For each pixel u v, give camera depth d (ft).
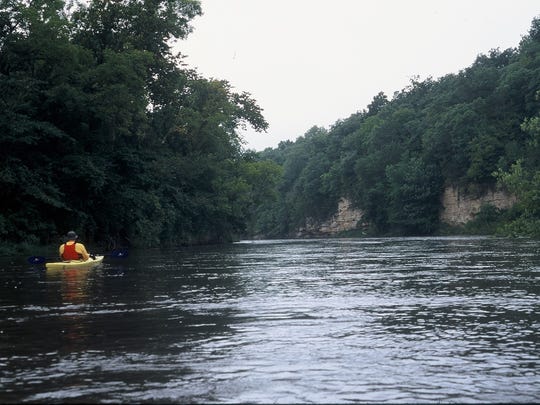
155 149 150.61
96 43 125.49
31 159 105.29
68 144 110.42
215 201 165.27
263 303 26.45
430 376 13.53
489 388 12.55
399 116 310.45
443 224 264.31
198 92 177.78
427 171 266.36
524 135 230.27
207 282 37.42
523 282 33.37
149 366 14.74
